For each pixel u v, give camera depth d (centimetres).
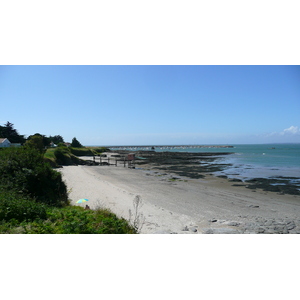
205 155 9244
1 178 1263
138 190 2253
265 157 7619
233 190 2328
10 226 733
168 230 1041
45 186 1392
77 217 889
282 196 2050
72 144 10412
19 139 8362
